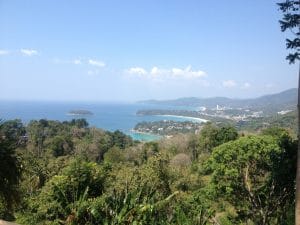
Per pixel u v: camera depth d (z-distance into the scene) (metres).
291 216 18.50
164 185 30.64
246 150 19.50
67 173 16.55
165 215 11.02
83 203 11.34
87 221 10.95
